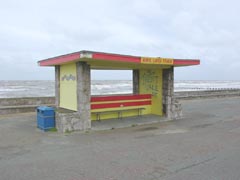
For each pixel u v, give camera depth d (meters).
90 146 6.75
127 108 11.70
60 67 10.95
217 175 4.50
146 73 12.68
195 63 11.02
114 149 6.41
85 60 8.77
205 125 10.02
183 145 6.77
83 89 9.02
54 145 6.89
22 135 8.19
